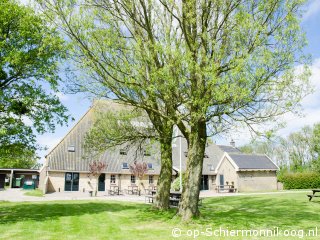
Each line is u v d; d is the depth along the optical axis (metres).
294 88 10.09
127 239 9.65
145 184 39.94
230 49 11.47
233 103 10.58
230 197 29.30
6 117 13.65
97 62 11.17
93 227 11.81
